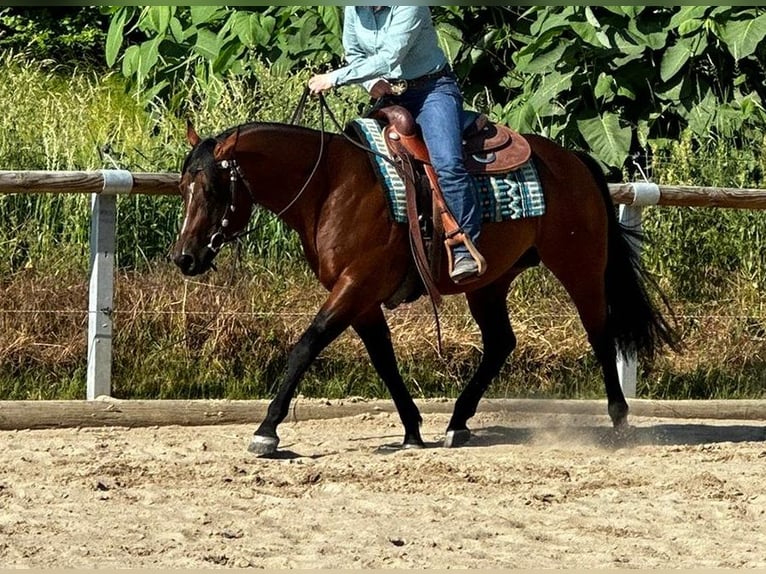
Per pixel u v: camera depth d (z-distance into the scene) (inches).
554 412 503.5
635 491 371.2
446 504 350.6
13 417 450.0
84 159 580.4
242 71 666.2
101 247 464.4
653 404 506.9
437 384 518.9
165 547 302.8
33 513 331.9
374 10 405.7
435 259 410.3
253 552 299.7
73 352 496.1
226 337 504.4
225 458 403.2
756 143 621.3
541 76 659.4
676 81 657.6
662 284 557.3
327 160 405.7
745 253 562.6
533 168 430.0
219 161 393.4
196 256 393.1
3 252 517.3
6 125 575.2
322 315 401.7
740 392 540.7
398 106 414.0
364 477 380.5
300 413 481.7
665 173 600.4
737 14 654.5
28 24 834.8
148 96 705.0
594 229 442.0
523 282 542.6
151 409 464.8
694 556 305.0
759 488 376.5
